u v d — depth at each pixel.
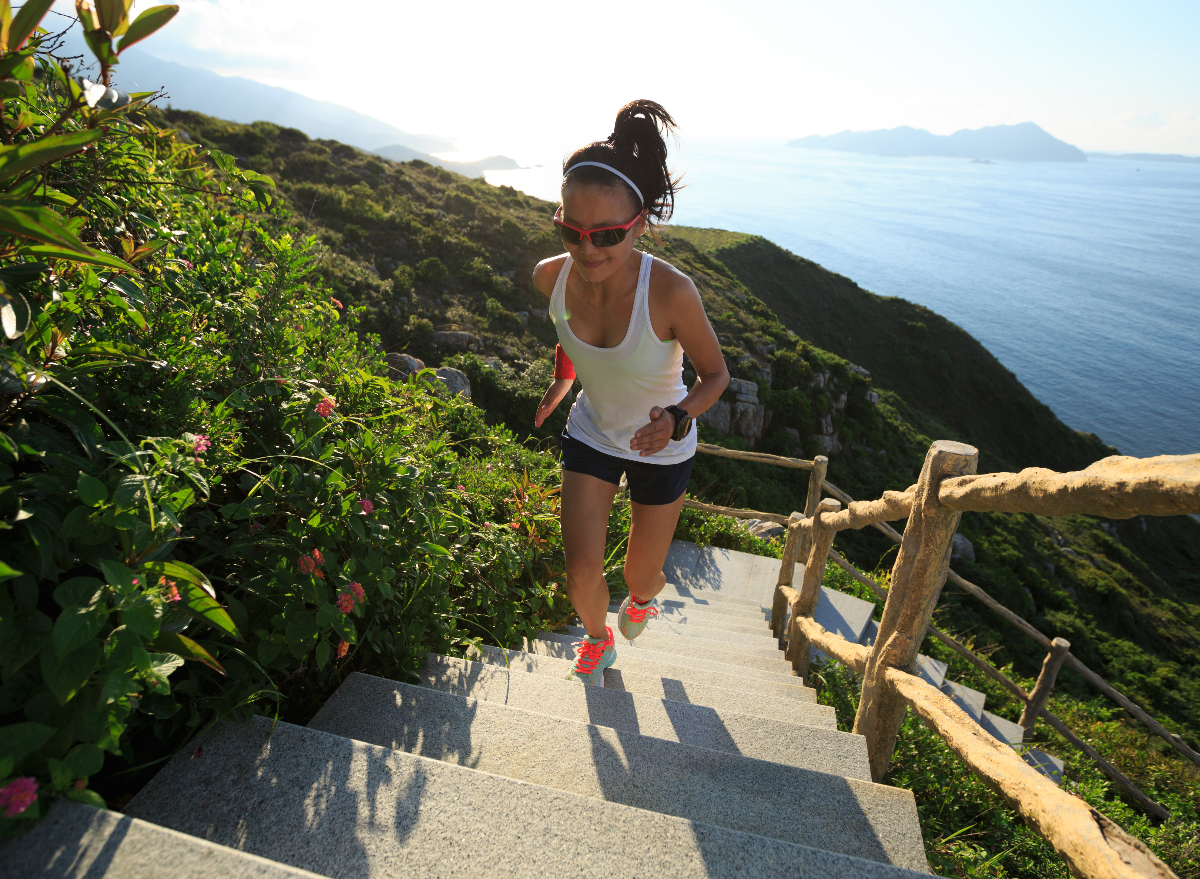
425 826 1.24
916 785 2.70
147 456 1.34
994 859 2.38
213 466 1.54
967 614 17.14
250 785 1.28
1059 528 45.16
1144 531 61.50
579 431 2.29
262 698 1.55
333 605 1.60
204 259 2.31
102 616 1.01
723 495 22.52
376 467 2.00
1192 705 23.92
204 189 2.56
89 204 1.78
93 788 1.28
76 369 1.33
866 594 6.63
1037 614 27.80
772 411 31.62
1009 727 5.31
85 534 1.10
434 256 25.48
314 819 1.23
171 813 1.21
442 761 1.51
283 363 2.27
